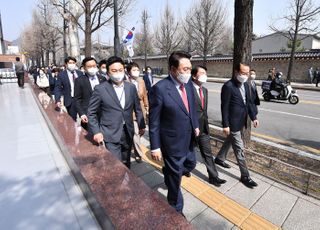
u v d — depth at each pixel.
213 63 30.56
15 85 15.55
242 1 4.22
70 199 2.56
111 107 3.02
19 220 2.26
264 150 4.75
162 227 1.48
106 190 1.90
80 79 4.08
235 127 3.55
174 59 2.47
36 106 7.92
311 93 15.93
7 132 5.06
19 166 3.40
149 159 4.48
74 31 10.65
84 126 4.52
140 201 1.75
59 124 3.99
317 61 21.16
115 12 8.71
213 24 27.55
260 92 15.67
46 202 2.52
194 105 2.68
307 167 4.00
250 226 2.68
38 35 32.66
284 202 3.11
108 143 3.05
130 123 3.20
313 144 5.68
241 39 4.34
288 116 8.68
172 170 2.63
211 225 2.71
